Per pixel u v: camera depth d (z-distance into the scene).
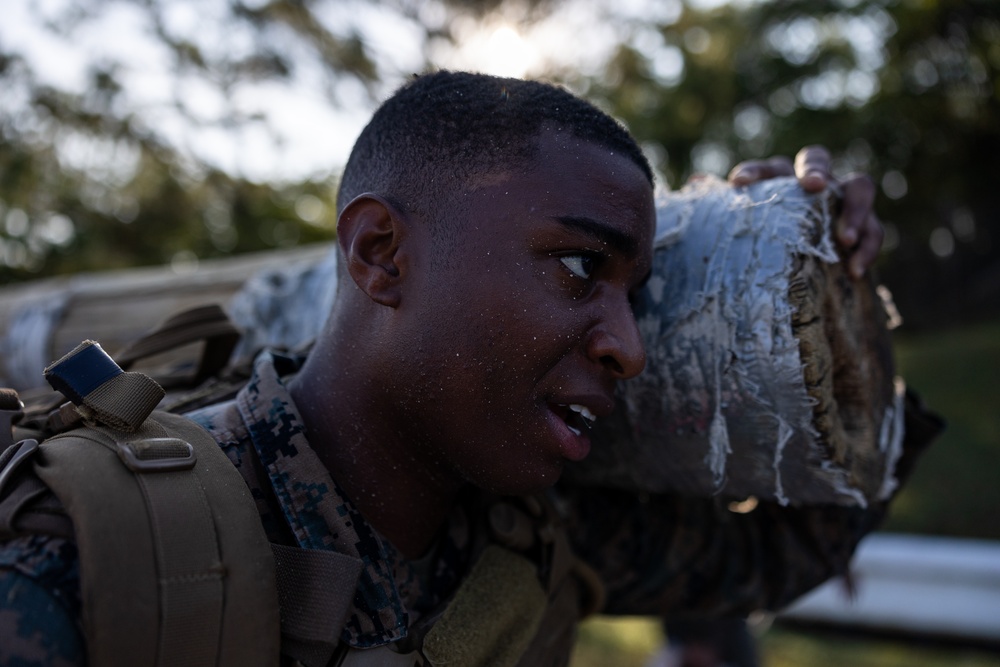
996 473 5.55
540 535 1.08
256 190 5.35
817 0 9.70
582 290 0.92
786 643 3.95
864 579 4.04
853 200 1.08
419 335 0.91
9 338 2.08
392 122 0.99
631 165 0.95
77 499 0.73
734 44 9.92
